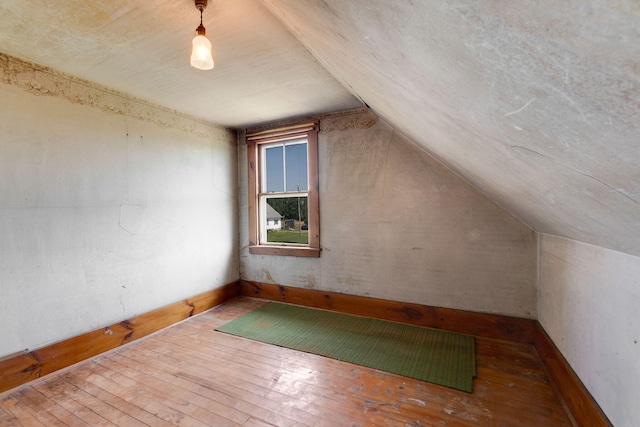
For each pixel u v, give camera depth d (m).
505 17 0.32
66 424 1.59
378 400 1.75
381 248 3.01
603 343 1.28
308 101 2.82
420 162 2.80
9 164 1.91
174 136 3.04
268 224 3.90
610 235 0.99
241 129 3.83
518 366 2.08
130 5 1.43
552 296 2.01
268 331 2.76
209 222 3.44
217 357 2.30
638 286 1.03
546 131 0.55
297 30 1.40
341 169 3.19
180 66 2.08
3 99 1.89
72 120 2.22
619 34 0.25
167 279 2.95
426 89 0.81
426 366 2.11
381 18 0.55
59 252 2.15
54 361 2.09
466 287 2.64
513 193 1.45
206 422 1.60
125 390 1.88
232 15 1.51
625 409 1.11
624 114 0.36
